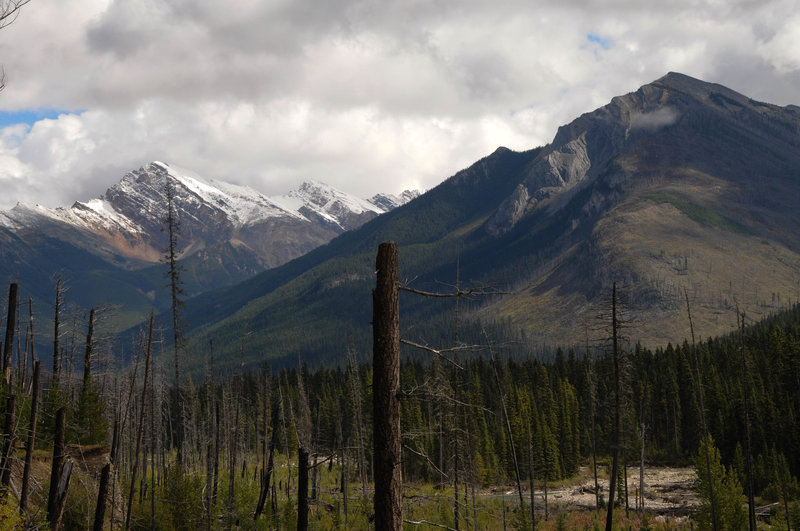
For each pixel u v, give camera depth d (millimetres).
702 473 52188
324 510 47219
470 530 38156
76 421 46594
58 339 49062
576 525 61531
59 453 29484
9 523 25734
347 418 90500
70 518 37531
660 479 96438
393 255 12727
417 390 12773
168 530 44656
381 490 12477
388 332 12602
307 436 70812
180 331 43594
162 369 60375
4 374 38062
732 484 50750
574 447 105438
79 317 49625
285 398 104500
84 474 41125
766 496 75938
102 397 55000
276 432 64500
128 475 54750
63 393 45188
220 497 50250
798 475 84000
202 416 88125
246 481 58812
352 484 53781
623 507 73562
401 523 12477
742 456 82312
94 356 50031
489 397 98938
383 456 12500
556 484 94312
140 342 47438
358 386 66312
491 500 67062
